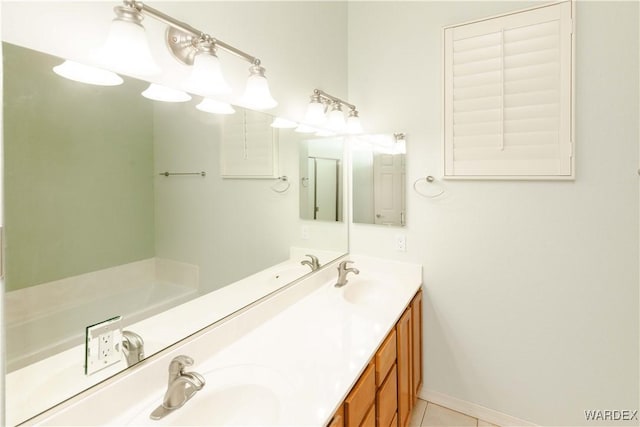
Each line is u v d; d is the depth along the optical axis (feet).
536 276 5.64
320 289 6.09
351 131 6.68
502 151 5.66
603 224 5.12
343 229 7.22
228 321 4.04
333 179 6.81
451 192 6.22
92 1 2.75
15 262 2.31
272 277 5.08
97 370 2.74
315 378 3.33
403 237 6.78
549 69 5.25
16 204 2.31
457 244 6.25
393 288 6.13
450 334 6.46
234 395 3.28
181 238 3.67
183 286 3.67
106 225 2.93
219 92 3.67
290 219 5.53
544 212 5.51
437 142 6.29
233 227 4.37
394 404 4.79
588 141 5.12
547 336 5.63
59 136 2.57
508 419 6.03
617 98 4.92
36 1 2.40
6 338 2.25
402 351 5.20
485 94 5.74
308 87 5.88
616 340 5.16
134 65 2.78
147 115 3.26
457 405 6.47
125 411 2.87
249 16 4.49
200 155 3.88
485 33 5.69
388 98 6.78
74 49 2.65
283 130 5.29
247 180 4.61
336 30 6.76
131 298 3.13
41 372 2.42
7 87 2.25
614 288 5.12
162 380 3.20
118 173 3.04
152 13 2.89
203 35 3.34
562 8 5.13
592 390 5.37
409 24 6.49
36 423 2.35
